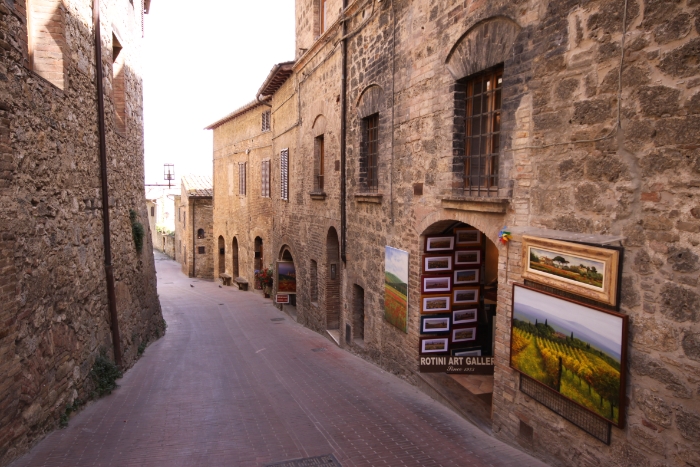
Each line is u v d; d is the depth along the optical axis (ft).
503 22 18.83
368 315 33.53
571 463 16.03
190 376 31.35
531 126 17.48
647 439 13.42
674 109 12.60
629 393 13.92
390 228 29.43
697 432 12.12
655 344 13.16
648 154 13.32
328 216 42.11
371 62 31.42
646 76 13.30
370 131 33.35
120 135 33.94
